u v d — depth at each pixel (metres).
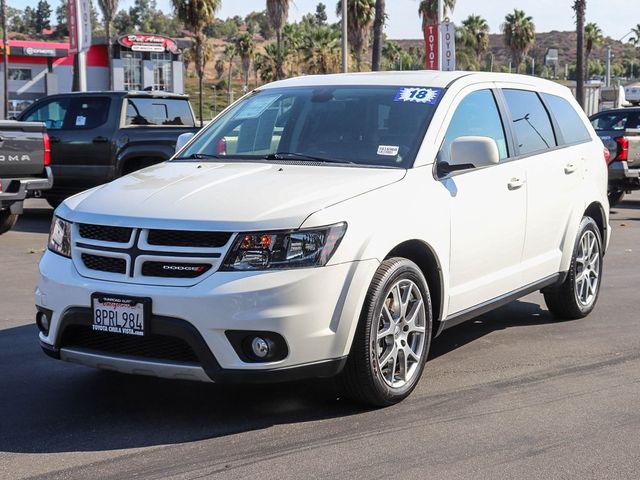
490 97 6.03
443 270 5.18
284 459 4.13
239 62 142.50
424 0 47.31
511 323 7.03
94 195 4.89
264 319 4.21
